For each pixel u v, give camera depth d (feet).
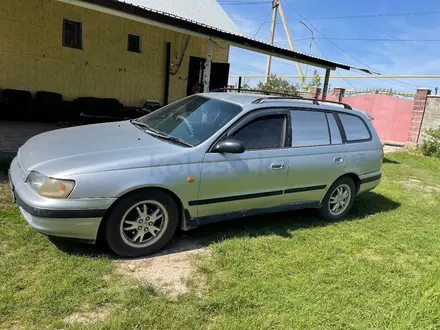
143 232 10.90
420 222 17.30
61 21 33.65
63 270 9.40
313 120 14.84
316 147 14.61
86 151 10.74
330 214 16.01
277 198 13.76
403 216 17.88
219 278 10.13
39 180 9.78
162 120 14.07
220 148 11.73
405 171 30.96
